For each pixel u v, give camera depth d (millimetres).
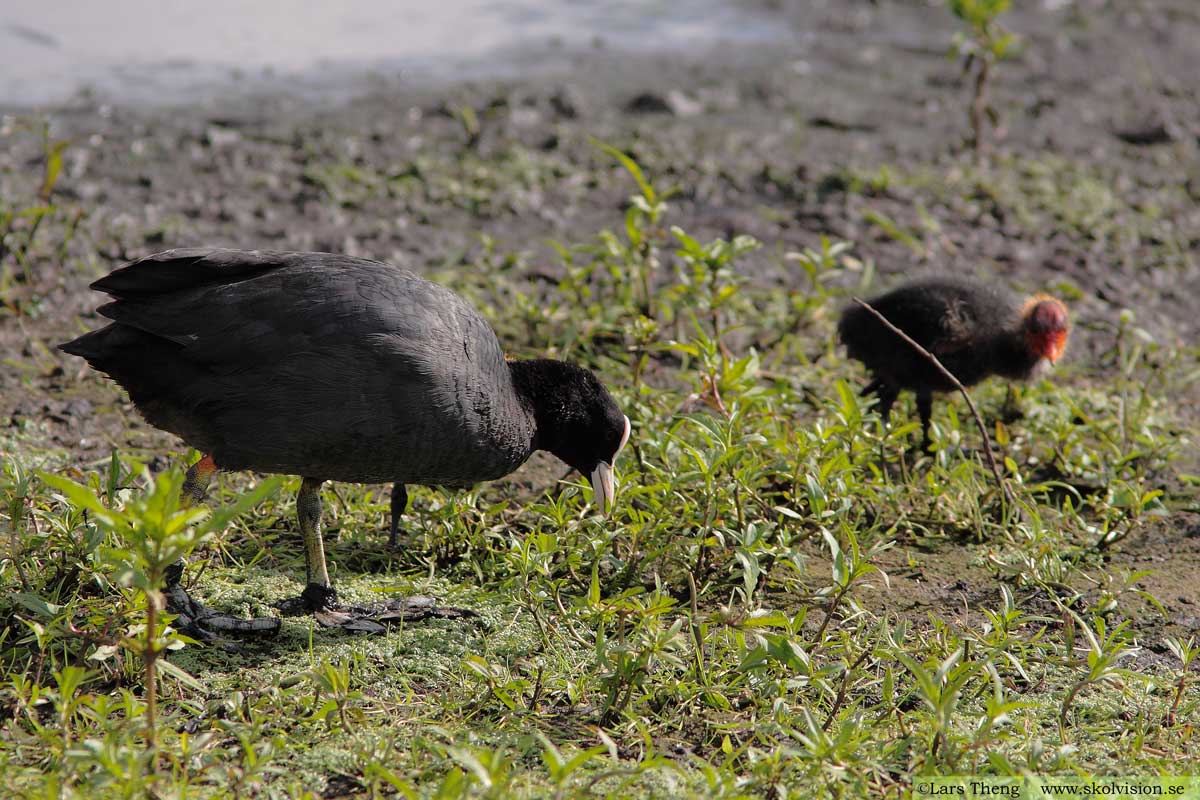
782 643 7418
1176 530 10438
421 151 17344
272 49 21125
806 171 17219
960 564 9820
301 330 8055
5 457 10266
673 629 7438
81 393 11703
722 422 9383
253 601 8875
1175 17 24938
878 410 11938
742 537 8477
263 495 6125
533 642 8508
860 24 23703
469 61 21016
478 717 7668
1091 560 9898
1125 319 12781
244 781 6590
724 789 6734
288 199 15750
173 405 8281
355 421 8086
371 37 22031
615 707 7633
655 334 12742
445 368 8250
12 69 19172
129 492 8203
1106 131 19531
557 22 23406
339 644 8438
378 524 9867
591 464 9539
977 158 18109
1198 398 12906
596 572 7883
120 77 19281
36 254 13867
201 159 16609
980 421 10312
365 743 7289
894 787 6996
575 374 9445
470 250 14930
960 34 17984
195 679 7867
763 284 14555
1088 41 23281
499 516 10000
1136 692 8164
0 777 6738
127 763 6285
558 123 18562
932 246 15617
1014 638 8156
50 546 8547
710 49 22188
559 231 15617
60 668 7797
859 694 7988
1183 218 16859
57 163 14070
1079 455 11375
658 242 14734
